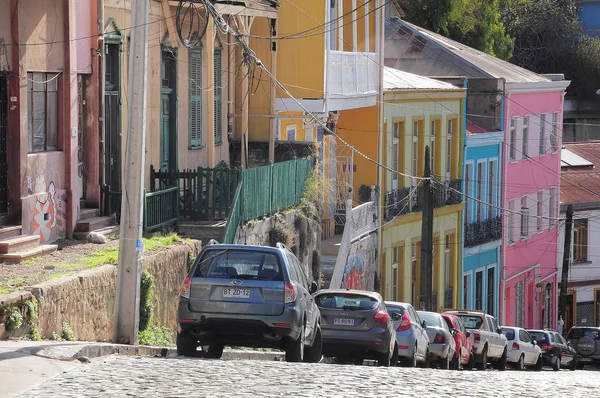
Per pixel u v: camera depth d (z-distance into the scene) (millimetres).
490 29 167625
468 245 124375
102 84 60938
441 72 134000
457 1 162250
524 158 138125
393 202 107750
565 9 195500
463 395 33344
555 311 149875
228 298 42344
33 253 50812
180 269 57250
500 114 130750
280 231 73062
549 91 144125
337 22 92125
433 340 69312
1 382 31484
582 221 152000
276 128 86812
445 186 117812
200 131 76250
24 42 53000
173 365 37562
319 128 97375
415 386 35094
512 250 136250
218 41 79500
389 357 56562
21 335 39750
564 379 43125
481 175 128625
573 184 152875
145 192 60062
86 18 59688
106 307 47812
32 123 54750
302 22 86188
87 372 34406
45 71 55344
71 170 57594
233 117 84312
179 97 72312
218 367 37719
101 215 61469
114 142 64188
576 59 189875
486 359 82750
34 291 40781
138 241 45281
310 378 35562
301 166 81125
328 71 87312
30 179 53500
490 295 132250
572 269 150625
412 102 112125
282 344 43125
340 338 55656
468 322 84438
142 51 45188
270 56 84938
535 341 98688
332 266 87562
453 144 121750
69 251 53781
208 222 66312
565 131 188875
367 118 104375
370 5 102250
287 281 42531
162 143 69875
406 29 137125
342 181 99562
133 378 33438
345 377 36500
